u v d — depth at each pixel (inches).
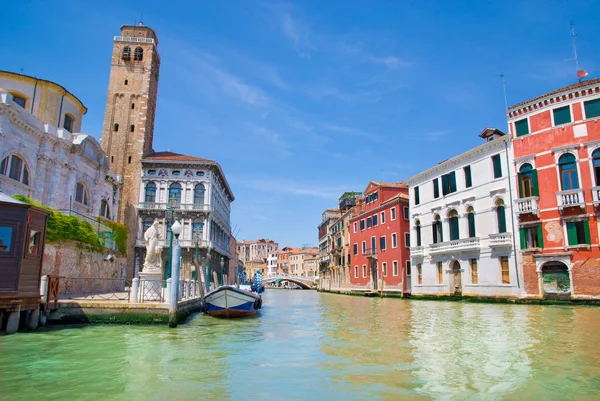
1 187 886.4
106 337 493.7
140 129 1849.2
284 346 457.1
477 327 601.0
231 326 644.1
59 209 1004.6
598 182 944.9
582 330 548.7
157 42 2064.5
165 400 258.7
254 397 268.1
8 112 898.1
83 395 266.2
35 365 347.3
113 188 1481.3
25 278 518.3
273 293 2568.9
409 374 326.3
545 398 264.4
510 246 1061.1
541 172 1021.8
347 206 2274.9
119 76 1904.5
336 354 409.7
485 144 1139.3
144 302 625.3
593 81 959.0
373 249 1772.9
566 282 962.1
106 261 1152.8
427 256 1368.1
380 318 769.6
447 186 1302.9
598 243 921.5
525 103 1063.0
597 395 269.3
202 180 1788.9
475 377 315.3
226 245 2454.5
